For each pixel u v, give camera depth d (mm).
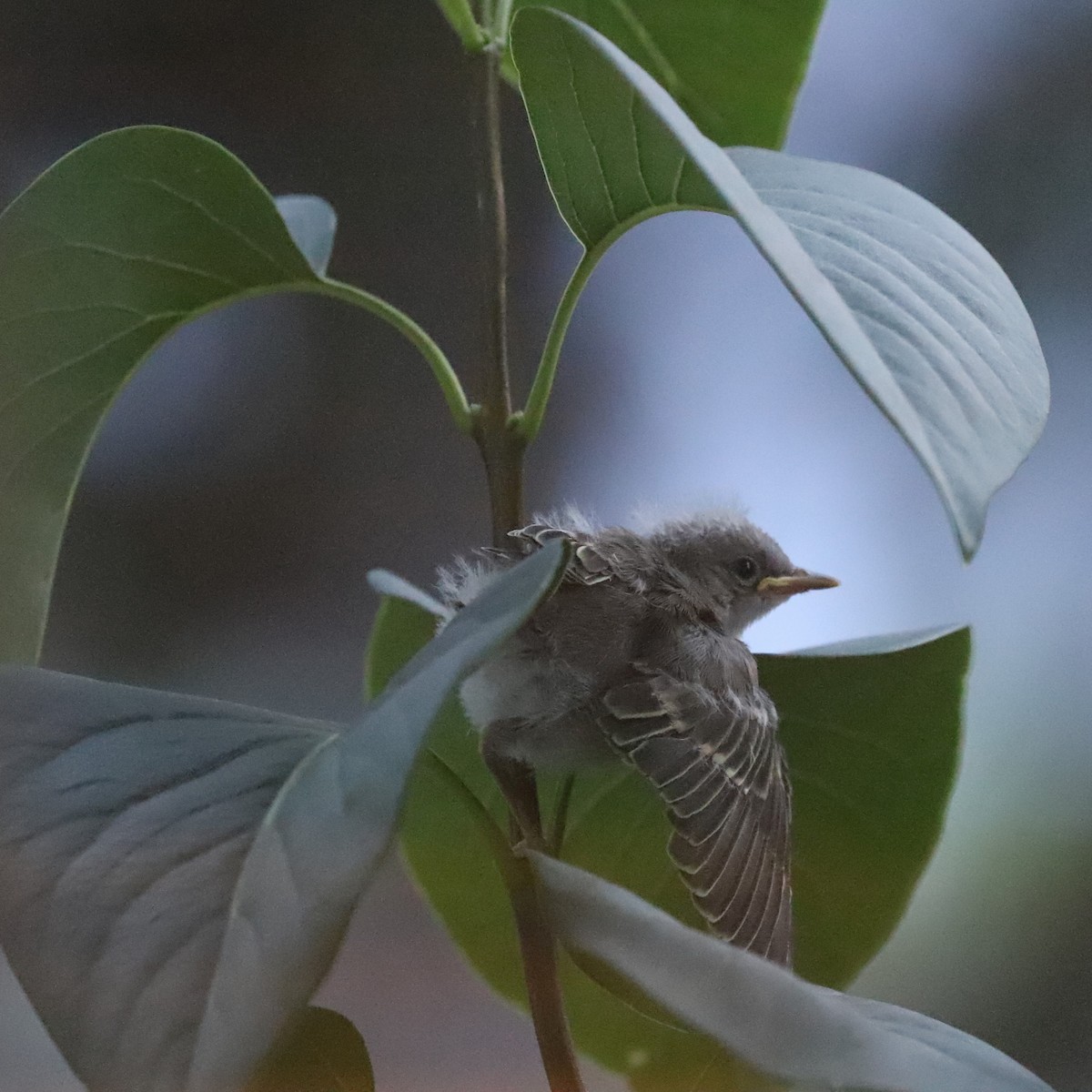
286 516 3652
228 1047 2766
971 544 2791
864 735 3482
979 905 3668
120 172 3455
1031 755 3686
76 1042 2928
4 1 3625
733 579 3521
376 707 3205
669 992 3260
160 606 3648
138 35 3631
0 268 3457
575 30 3426
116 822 3279
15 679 3430
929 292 3383
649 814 3482
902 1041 3424
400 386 3656
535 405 3459
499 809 3488
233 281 3465
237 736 3424
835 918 3486
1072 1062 3643
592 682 3467
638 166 3445
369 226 3652
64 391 3467
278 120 3645
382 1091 3596
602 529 3498
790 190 3430
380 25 3641
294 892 2895
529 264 3660
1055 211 3680
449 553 3656
